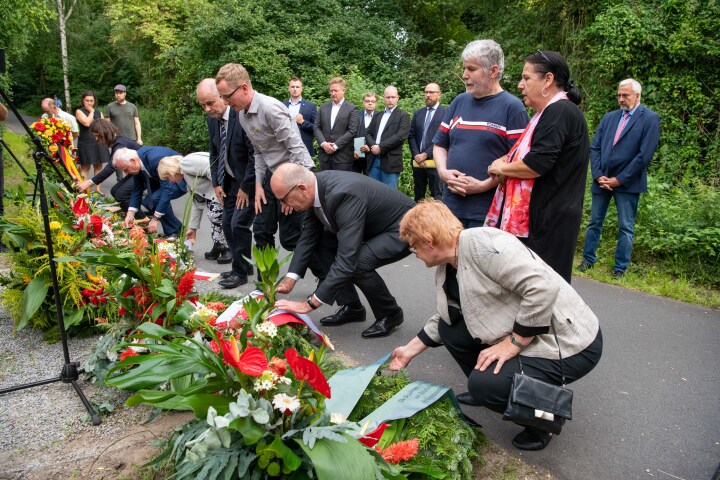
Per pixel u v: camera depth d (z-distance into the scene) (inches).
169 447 84.7
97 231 150.6
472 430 102.7
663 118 337.7
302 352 114.3
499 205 131.9
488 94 143.4
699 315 183.9
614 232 259.6
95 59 1156.5
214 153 199.2
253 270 216.2
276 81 503.5
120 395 115.6
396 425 96.0
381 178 316.5
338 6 586.6
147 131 716.0
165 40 722.8
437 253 99.6
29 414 109.0
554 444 107.7
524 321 94.4
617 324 174.1
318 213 140.1
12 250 149.9
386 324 157.6
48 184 163.2
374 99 320.8
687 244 227.3
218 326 104.5
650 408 121.9
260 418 71.7
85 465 92.4
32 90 1263.5
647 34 335.6
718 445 108.2
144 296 116.0
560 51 458.6
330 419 78.5
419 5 681.6
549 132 117.3
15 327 149.2
